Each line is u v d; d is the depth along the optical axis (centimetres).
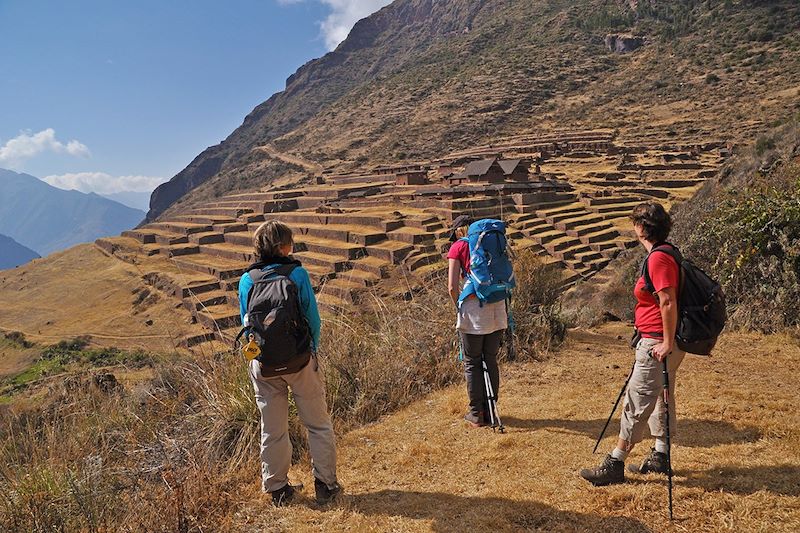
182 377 613
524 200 6550
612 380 657
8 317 6844
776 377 615
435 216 6125
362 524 386
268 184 17200
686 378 626
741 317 868
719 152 8725
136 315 5962
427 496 418
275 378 411
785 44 15188
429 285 916
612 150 10238
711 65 15462
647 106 14012
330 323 796
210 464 477
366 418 611
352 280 4662
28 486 433
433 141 15475
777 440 438
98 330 5794
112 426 557
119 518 426
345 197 8512
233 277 6191
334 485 432
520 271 915
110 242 8806
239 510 424
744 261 891
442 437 525
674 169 8231
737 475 390
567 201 6931
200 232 8138
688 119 11912
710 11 19825
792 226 859
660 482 395
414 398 657
